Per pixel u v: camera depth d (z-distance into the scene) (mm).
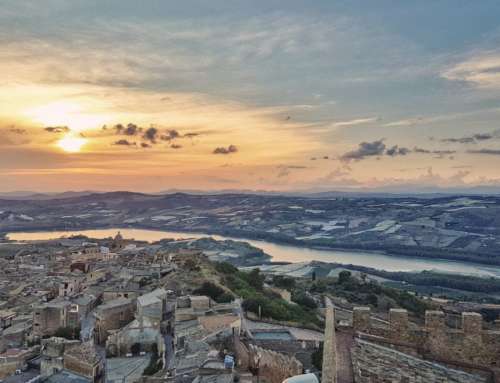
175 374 79688
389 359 30766
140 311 140625
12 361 125438
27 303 189000
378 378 28016
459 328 37125
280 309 146750
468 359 35219
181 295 161500
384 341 36438
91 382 111188
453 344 35719
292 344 97812
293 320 143625
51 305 162625
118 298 179750
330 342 33031
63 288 197875
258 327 125438
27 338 151750
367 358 30828
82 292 192875
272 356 74938
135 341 136625
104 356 134375
